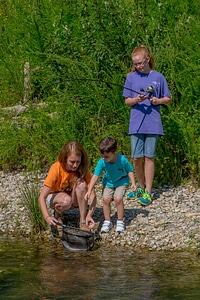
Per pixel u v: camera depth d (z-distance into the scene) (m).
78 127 8.80
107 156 6.86
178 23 9.21
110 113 8.73
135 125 7.62
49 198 7.10
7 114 9.39
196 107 8.56
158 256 6.43
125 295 5.30
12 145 9.06
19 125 9.24
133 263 6.21
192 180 8.30
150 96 7.57
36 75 9.89
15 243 6.98
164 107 7.84
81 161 6.95
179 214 7.39
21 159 9.31
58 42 9.21
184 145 8.34
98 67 8.92
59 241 7.05
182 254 6.48
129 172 7.03
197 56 8.82
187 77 8.64
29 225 7.50
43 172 8.93
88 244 6.66
